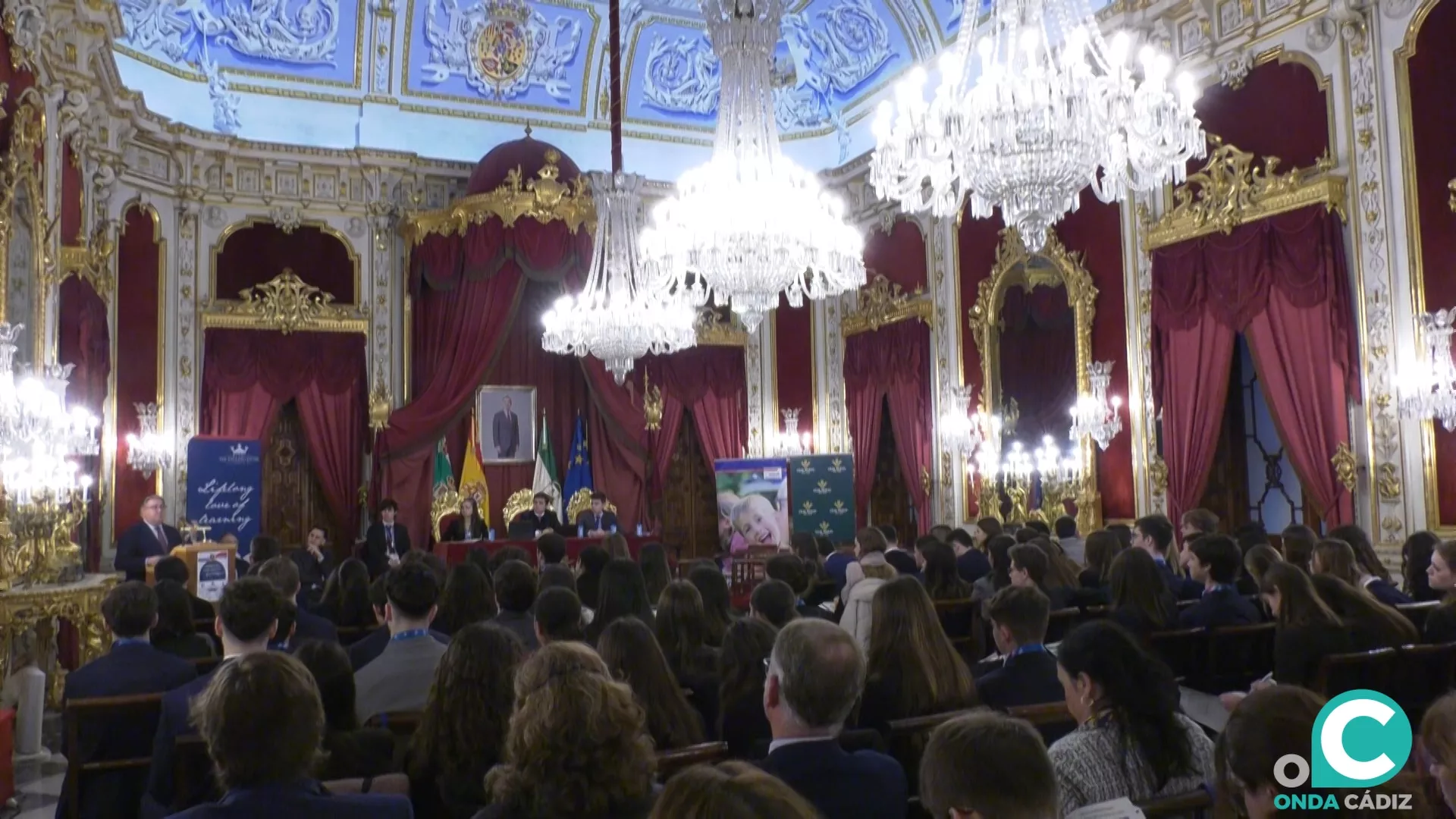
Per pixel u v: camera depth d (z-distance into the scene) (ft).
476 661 12.02
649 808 8.51
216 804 8.73
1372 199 34.06
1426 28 32.91
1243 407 41.75
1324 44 35.73
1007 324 50.03
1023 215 24.03
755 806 5.36
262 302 53.52
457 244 55.01
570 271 56.24
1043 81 22.95
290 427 55.72
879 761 10.62
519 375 60.13
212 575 35.06
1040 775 7.18
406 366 56.59
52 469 31.01
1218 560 20.59
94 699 15.57
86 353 41.06
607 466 60.70
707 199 29.07
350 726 12.98
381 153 55.98
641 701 13.30
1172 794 10.37
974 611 24.72
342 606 25.85
